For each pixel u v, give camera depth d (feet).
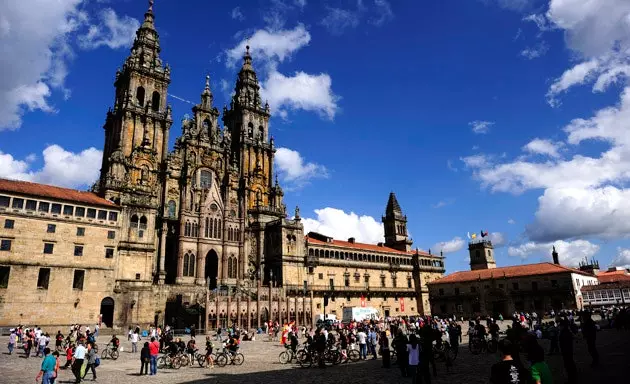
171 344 112.78
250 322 261.65
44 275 203.82
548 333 116.78
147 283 242.99
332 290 346.95
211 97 352.90
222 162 341.41
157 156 304.71
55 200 211.41
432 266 439.22
